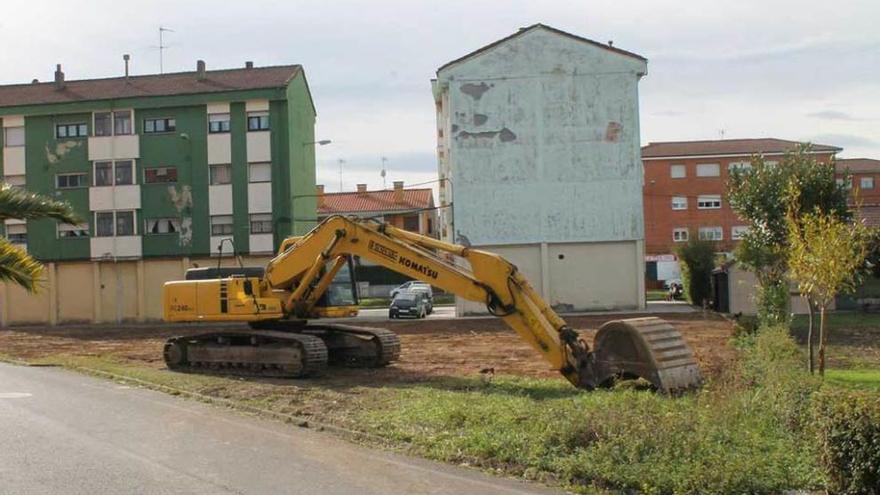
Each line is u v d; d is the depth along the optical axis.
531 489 8.11
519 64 43.47
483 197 43.41
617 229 43.00
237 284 18.78
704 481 7.59
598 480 8.15
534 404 11.59
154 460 9.47
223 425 11.81
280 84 46.22
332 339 19.64
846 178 28.00
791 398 9.78
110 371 18.73
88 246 47.03
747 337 21.31
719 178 73.62
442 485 8.29
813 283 13.44
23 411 13.06
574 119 43.31
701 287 45.94
